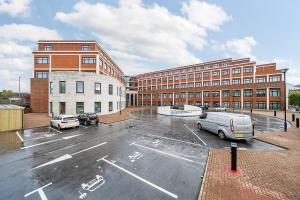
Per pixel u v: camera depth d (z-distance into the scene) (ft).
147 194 18.31
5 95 241.76
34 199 17.66
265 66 165.48
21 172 23.80
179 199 17.46
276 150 32.09
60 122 54.85
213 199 16.92
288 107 155.74
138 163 26.76
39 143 38.99
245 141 39.52
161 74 261.24
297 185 19.36
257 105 154.61
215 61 208.23
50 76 93.30
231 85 170.91
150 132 51.06
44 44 143.23
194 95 202.18
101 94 100.78
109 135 47.11
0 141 40.88
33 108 108.47
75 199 17.58
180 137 44.14
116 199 17.47
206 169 23.77
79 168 25.02
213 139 41.75
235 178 21.09
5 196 18.12
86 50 142.82
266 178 21.03
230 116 39.27
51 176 22.57
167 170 24.16
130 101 260.42
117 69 205.87
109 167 25.31
